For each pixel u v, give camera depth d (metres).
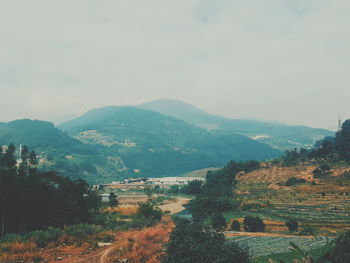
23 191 77.19
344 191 149.88
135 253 23.97
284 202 146.62
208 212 139.88
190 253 16.11
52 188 89.19
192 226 18.30
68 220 83.88
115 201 148.38
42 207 79.56
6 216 74.56
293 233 91.00
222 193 181.25
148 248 25.50
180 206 190.62
